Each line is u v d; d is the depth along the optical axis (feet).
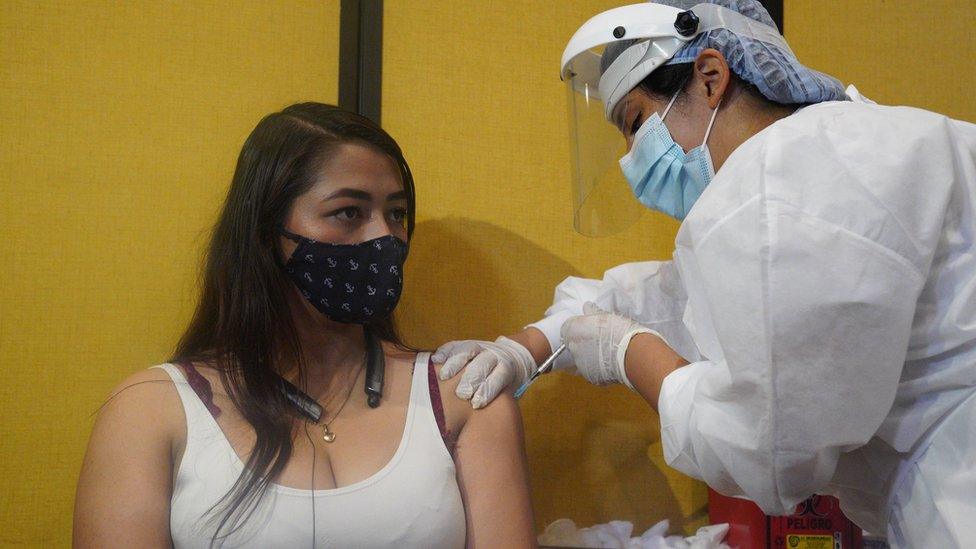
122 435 4.01
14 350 5.38
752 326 3.25
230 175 5.73
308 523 3.90
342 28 5.84
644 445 6.06
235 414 4.22
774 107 4.11
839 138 3.36
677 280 5.61
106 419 4.11
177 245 5.62
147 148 5.64
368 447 4.20
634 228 6.29
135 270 5.56
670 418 3.79
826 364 3.21
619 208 5.03
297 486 3.98
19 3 5.56
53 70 5.56
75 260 5.49
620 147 4.91
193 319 4.79
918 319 3.41
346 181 4.41
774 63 4.02
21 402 5.35
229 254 4.59
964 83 6.56
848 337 3.18
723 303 3.35
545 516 5.87
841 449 3.43
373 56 5.81
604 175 4.96
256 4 5.87
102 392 5.44
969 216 3.41
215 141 5.74
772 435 3.30
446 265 5.91
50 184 5.50
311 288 4.37
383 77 5.92
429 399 4.45
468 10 6.13
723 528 5.49
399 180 4.68
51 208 5.49
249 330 4.42
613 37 4.46
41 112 5.52
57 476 5.34
